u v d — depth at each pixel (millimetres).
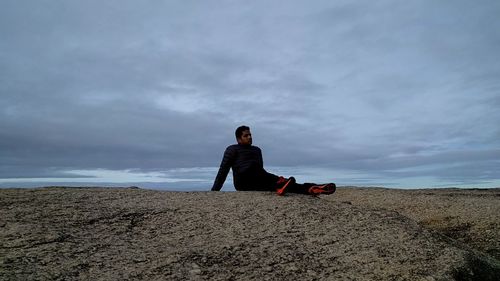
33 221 3260
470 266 3100
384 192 8375
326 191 4793
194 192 4859
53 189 4699
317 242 3260
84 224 3338
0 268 2396
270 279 2602
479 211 5824
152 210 3857
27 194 4211
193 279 2508
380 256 3066
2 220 3219
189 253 2887
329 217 3889
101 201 4090
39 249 2727
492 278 3133
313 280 2639
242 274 2637
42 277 2352
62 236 3002
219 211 3904
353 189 9258
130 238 3139
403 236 3490
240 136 5348
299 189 4914
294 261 2885
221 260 2814
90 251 2803
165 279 2477
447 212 5922
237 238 3240
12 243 2771
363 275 2760
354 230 3572
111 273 2498
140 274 2516
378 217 3975
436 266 2979
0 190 4453
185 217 3701
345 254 3068
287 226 3576
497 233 4887
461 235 4988
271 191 5113
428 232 3699
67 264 2559
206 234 3305
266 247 3088
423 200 6879
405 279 2746
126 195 4465
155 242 3092
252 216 3789
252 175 5188
